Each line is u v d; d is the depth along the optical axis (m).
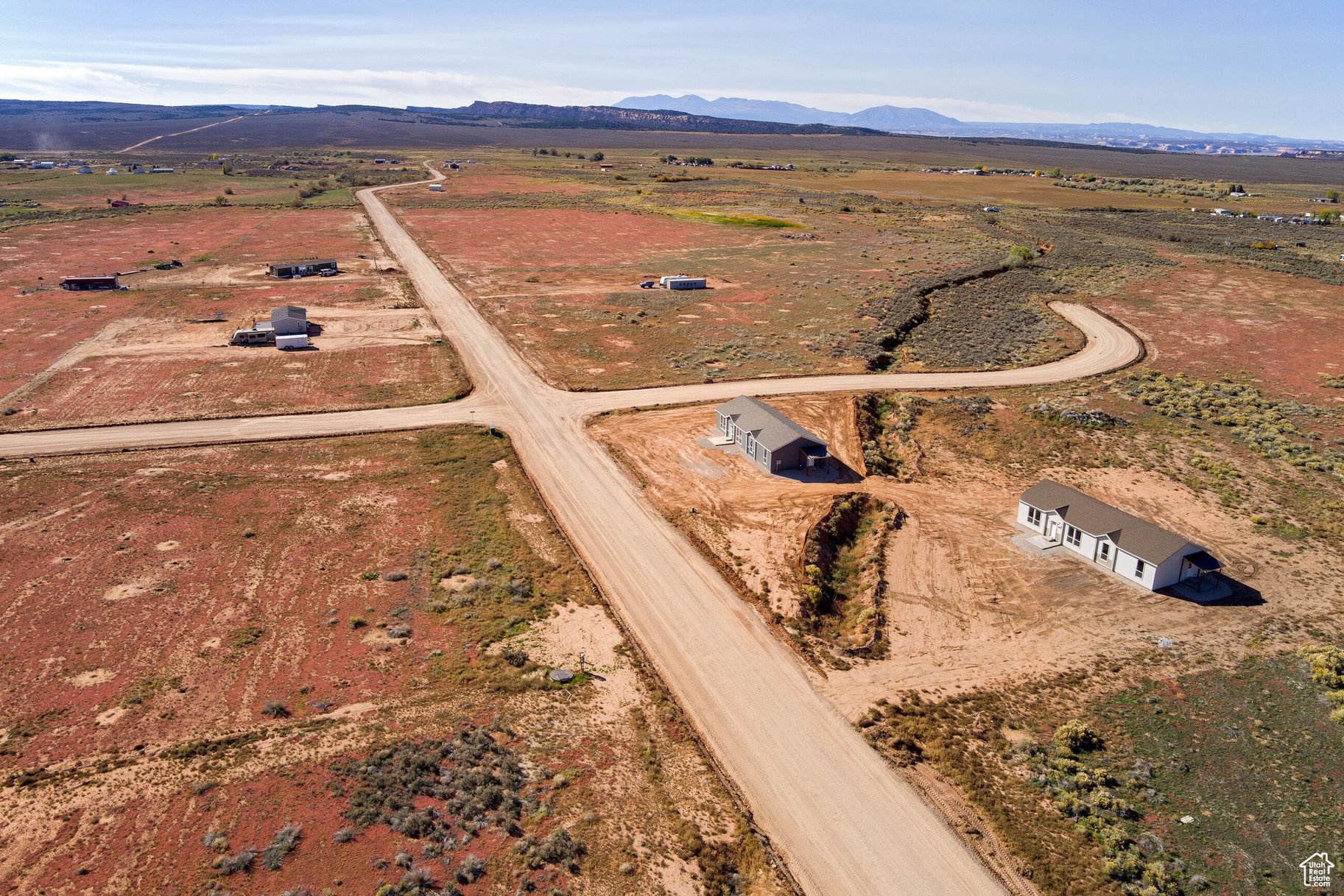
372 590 45.31
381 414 72.62
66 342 91.81
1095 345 90.31
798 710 36.53
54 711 35.12
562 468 61.91
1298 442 64.12
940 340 93.44
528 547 50.38
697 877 27.70
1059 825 30.41
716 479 60.09
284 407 73.50
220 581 45.88
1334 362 83.19
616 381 80.75
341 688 37.06
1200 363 83.81
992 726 35.72
